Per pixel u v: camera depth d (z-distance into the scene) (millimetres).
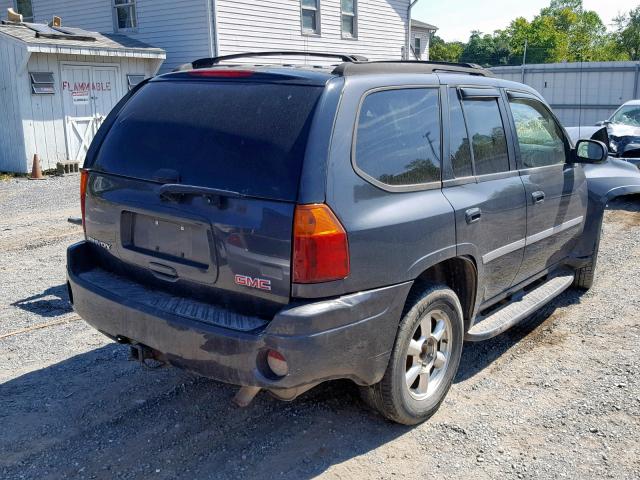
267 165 2990
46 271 6609
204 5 16203
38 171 13594
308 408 3852
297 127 3014
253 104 3207
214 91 3408
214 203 3070
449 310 3703
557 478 3201
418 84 3633
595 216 5605
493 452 3420
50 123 14234
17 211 9930
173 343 3137
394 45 22797
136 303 3291
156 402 3895
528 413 3814
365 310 3086
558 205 4906
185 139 3307
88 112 15023
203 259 3168
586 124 23453
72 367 4344
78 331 4969
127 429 3598
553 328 5160
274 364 2928
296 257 2887
